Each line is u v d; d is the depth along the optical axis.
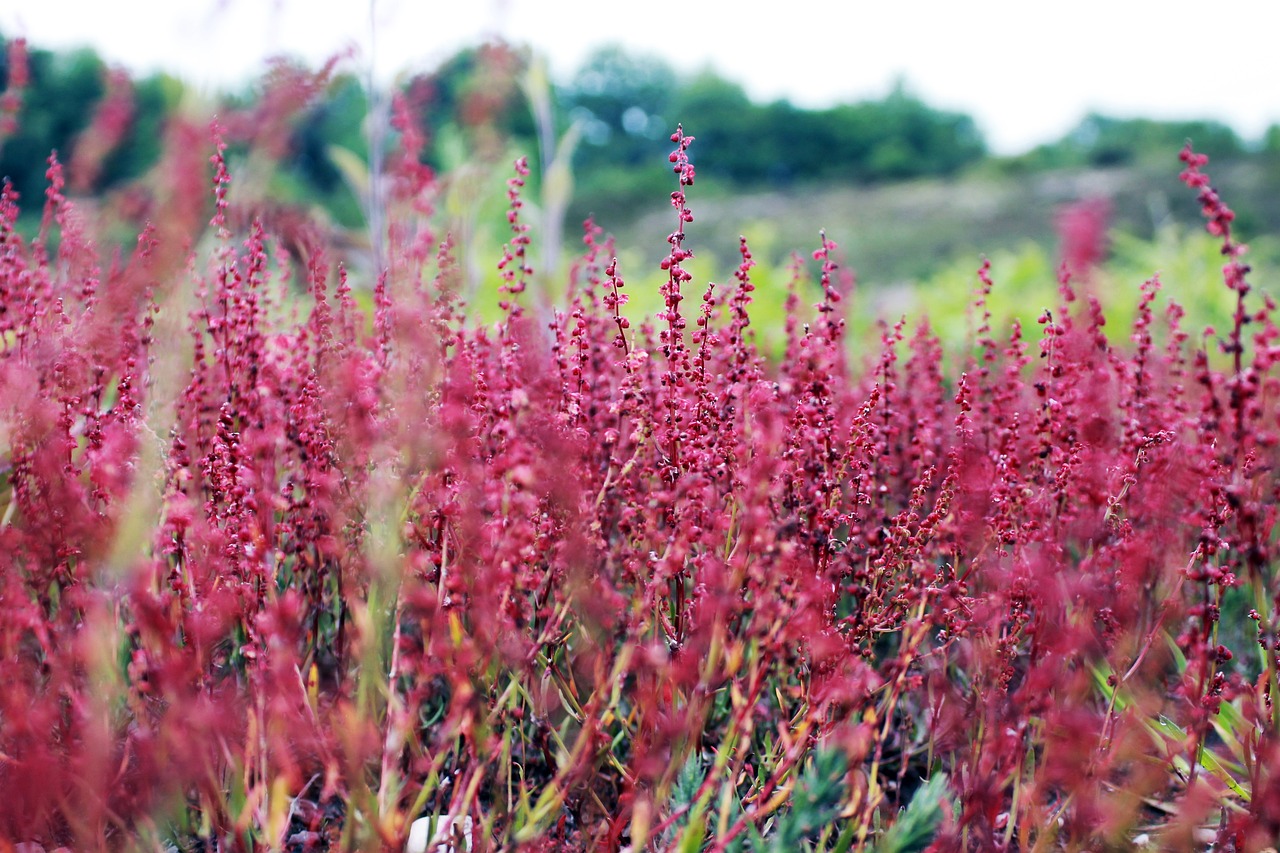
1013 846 2.05
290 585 2.29
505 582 1.75
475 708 1.79
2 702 1.73
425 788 1.74
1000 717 1.93
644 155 57.97
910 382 3.15
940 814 1.98
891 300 7.61
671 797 2.01
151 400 2.38
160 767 1.70
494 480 1.81
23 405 2.04
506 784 2.07
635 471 2.32
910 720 2.30
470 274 3.31
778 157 56.69
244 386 2.24
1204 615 1.89
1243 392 1.85
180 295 2.16
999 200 34.09
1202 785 1.88
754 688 1.75
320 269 2.48
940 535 2.09
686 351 2.10
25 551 2.12
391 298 2.20
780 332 4.07
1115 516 2.13
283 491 2.17
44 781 1.66
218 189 2.12
